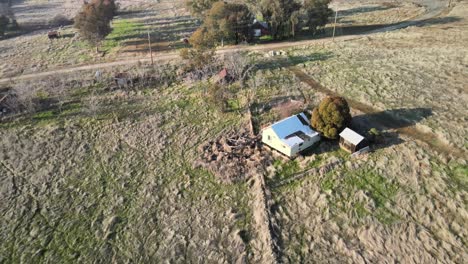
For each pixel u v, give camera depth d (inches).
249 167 1617.9
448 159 1521.9
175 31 3526.1
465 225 1269.7
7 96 2279.8
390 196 1407.5
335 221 1348.4
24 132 2015.3
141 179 1652.3
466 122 1712.6
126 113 2134.6
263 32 3179.1
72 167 1752.0
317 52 2706.7
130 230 1416.1
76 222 1465.3
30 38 3604.8
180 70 2564.0
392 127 1750.7
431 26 3078.2
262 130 1784.0
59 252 1352.1
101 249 1350.9
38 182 1675.7
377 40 2859.3
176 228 1408.7
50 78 2568.9
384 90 2049.7
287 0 3009.4
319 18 3058.6
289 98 2080.5
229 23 2886.3
